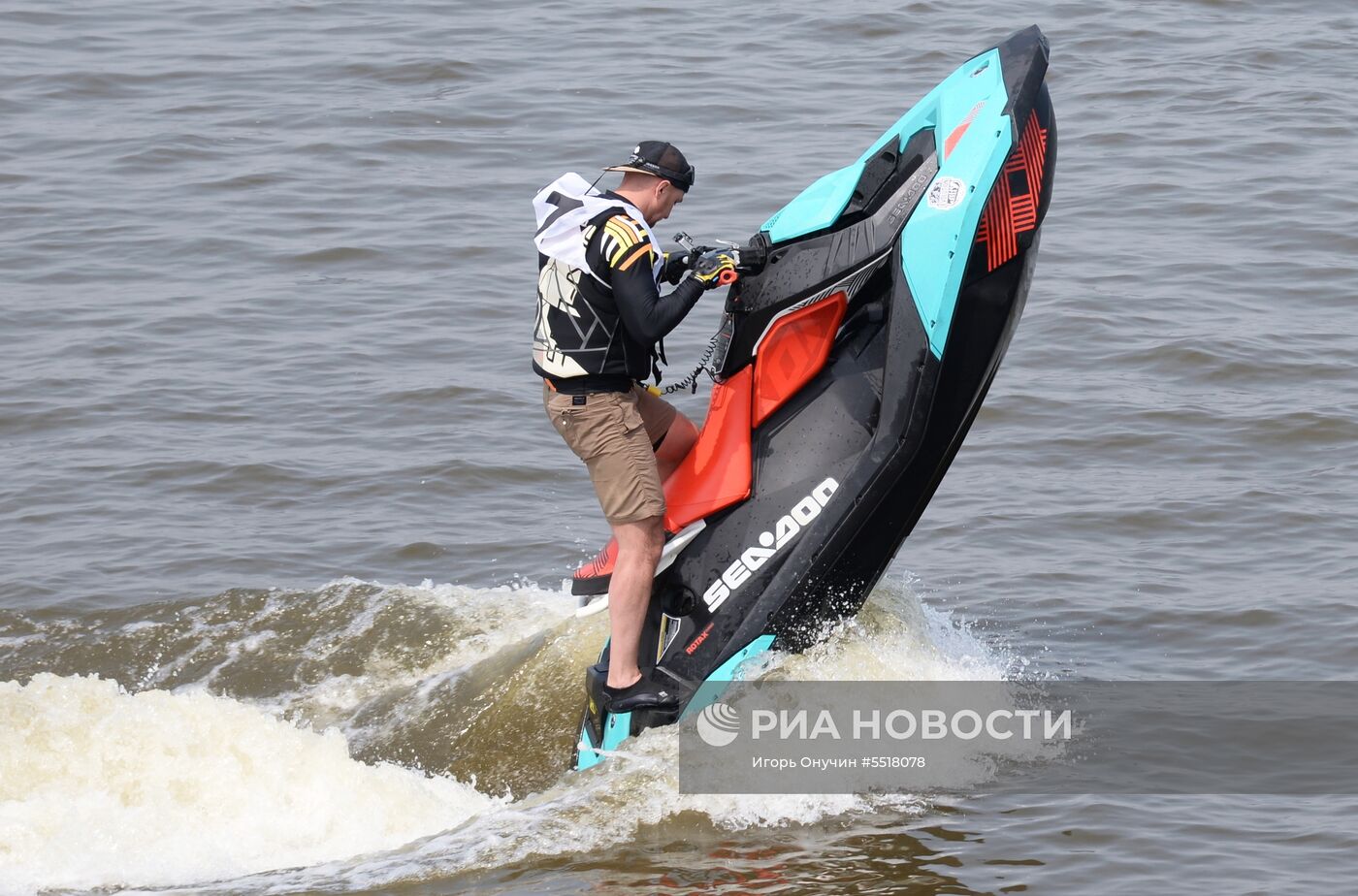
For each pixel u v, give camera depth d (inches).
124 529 1266.0
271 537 1256.8
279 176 2263.8
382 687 1010.7
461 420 1489.9
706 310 1745.8
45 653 1061.8
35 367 1609.3
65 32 3034.0
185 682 1026.7
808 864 770.8
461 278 1884.8
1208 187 2167.8
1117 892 737.0
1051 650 1043.3
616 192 842.2
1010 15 3142.2
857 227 844.6
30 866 790.5
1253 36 2994.6
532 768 901.2
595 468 838.5
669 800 832.3
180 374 1593.3
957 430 847.1
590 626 963.3
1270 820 808.9
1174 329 1658.5
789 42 2982.3
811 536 852.0
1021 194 828.6
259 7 3277.6
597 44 2989.7
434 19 3181.6
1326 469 1338.6
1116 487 1320.1
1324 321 1686.8
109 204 2153.1
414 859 791.7
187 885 773.9
